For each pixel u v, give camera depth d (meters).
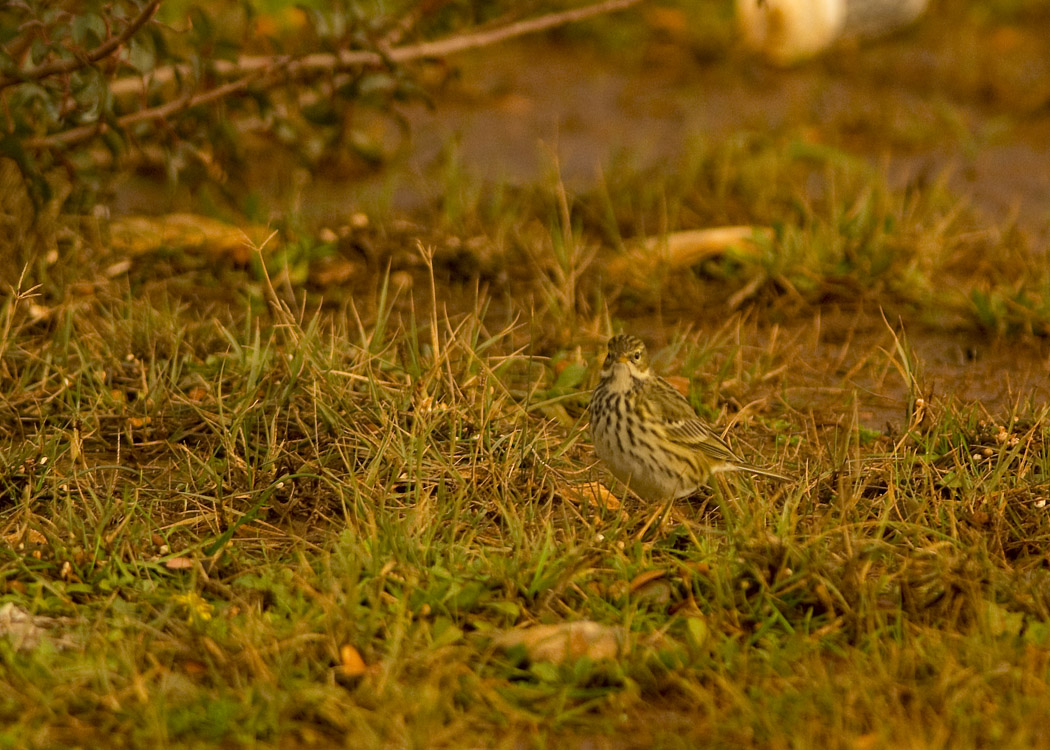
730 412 11.91
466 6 16.11
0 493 9.92
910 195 17.48
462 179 17.72
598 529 9.46
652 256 15.17
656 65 25.78
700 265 15.35
